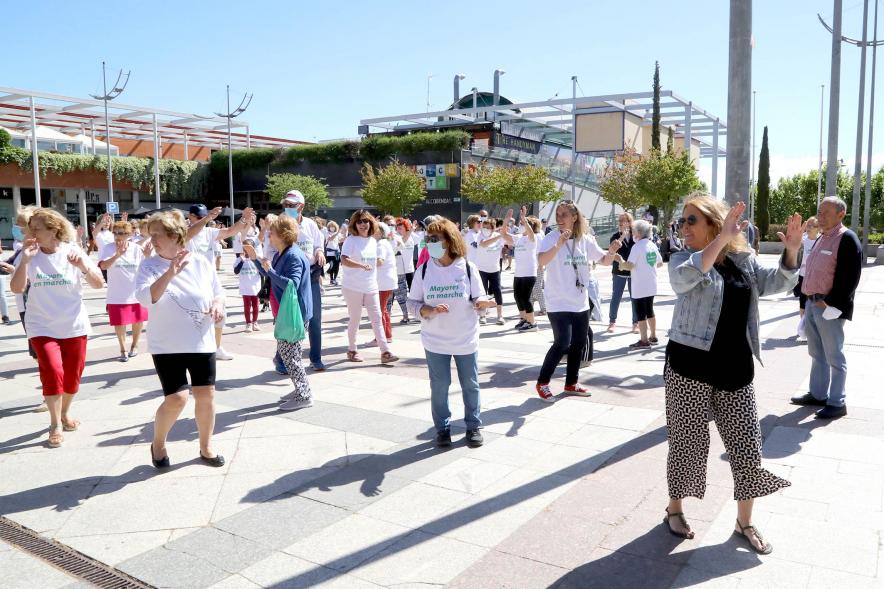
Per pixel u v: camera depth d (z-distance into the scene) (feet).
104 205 160.86
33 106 118.83
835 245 17.29
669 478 11.01
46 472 14.40
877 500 12.33
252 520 11.98
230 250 139.95
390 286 29.25
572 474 13.88
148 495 13.15
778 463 14.23
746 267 10.60
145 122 157.17
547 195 140.87
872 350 26.07
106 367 24.85
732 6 20.90
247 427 17.37
